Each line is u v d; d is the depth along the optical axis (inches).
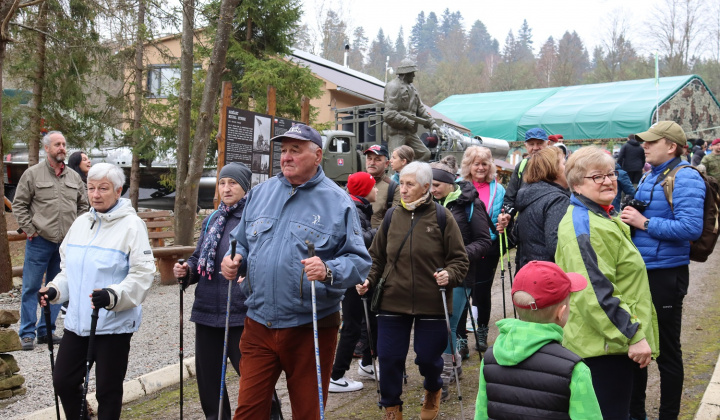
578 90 1605.6
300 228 138.9
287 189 143.9
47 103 600.1
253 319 141.0
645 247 169.9
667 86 1459.2
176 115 671.1
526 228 172.6
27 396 205.0
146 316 322.0
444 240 178.2
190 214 450.3
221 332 166.9
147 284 157.6
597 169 140.3
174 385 229.3
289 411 201.6
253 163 386.9
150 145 658.8
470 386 219.5
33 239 267.9
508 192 265.0
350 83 980.6
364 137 634.8
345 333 216.1
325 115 930.7
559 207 165.5
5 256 356.2
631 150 559.5
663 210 169.6
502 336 109.9
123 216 161.2
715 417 177.2
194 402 212.1
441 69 3198.8
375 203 246.4
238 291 164.6
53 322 270.7
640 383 176.7
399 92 440.8
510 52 4857.3
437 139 485.1
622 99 1444.4
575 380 101.4
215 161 674.2
